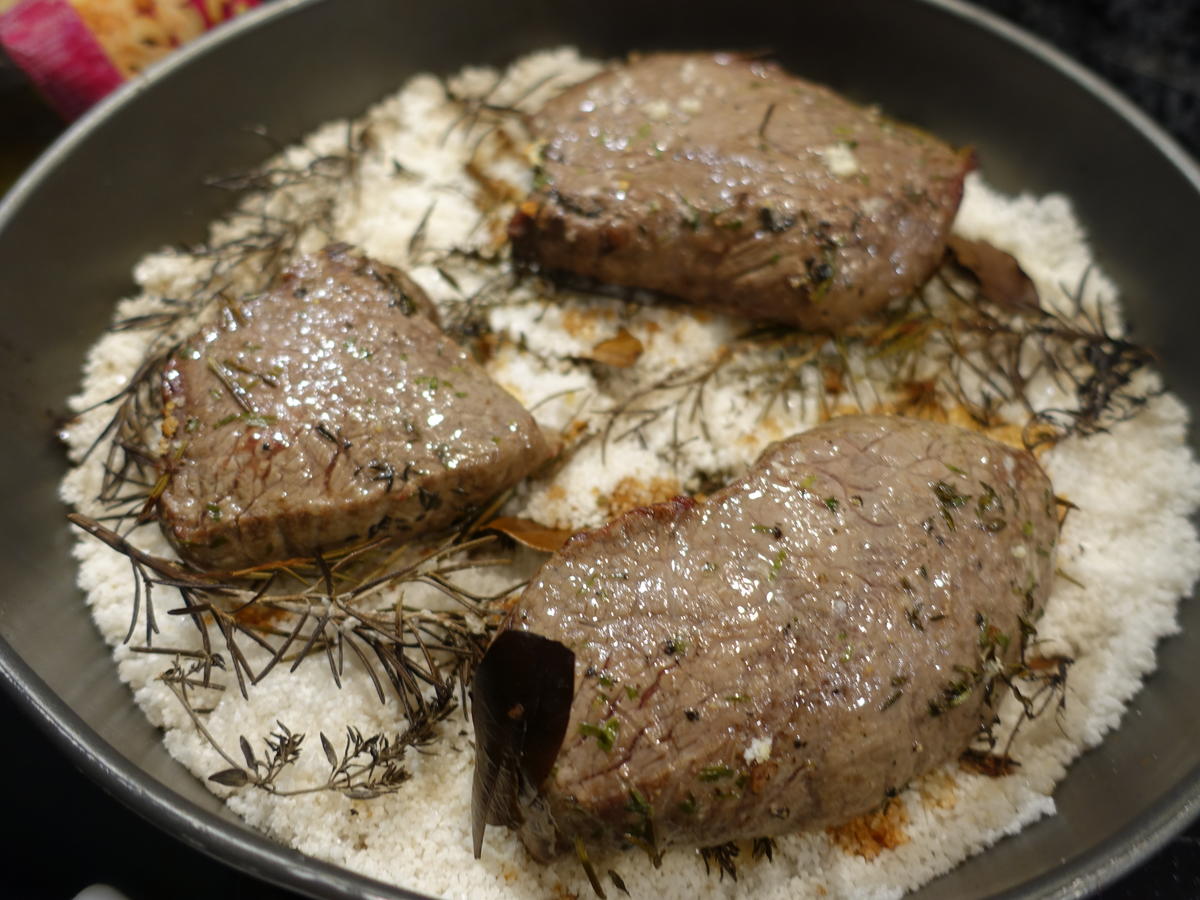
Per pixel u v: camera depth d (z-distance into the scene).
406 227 0.27
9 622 0.20
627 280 0.25
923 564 0.19
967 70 0.28
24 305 0.23
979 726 0.19
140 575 0.22
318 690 0.21
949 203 0.25
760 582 0.19
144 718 0.21
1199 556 0.23
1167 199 0.25
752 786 0.18
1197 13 0.31
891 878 0.19
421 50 0.29
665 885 0.19
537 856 0.19
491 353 0.25
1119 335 0.26
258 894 0.21
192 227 0.27
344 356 0.22
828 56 0.30
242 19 0.26
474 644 0.20
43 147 0.30
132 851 0.21
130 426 0.23
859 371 0.25
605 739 0.17
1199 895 0.21
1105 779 0.20
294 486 0.21
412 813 0.20
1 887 0.21
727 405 0.25
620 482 0.24
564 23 0.30
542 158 0.25
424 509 0.21
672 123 0.25
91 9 0.27
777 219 0.23
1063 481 0.24
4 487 0.22
